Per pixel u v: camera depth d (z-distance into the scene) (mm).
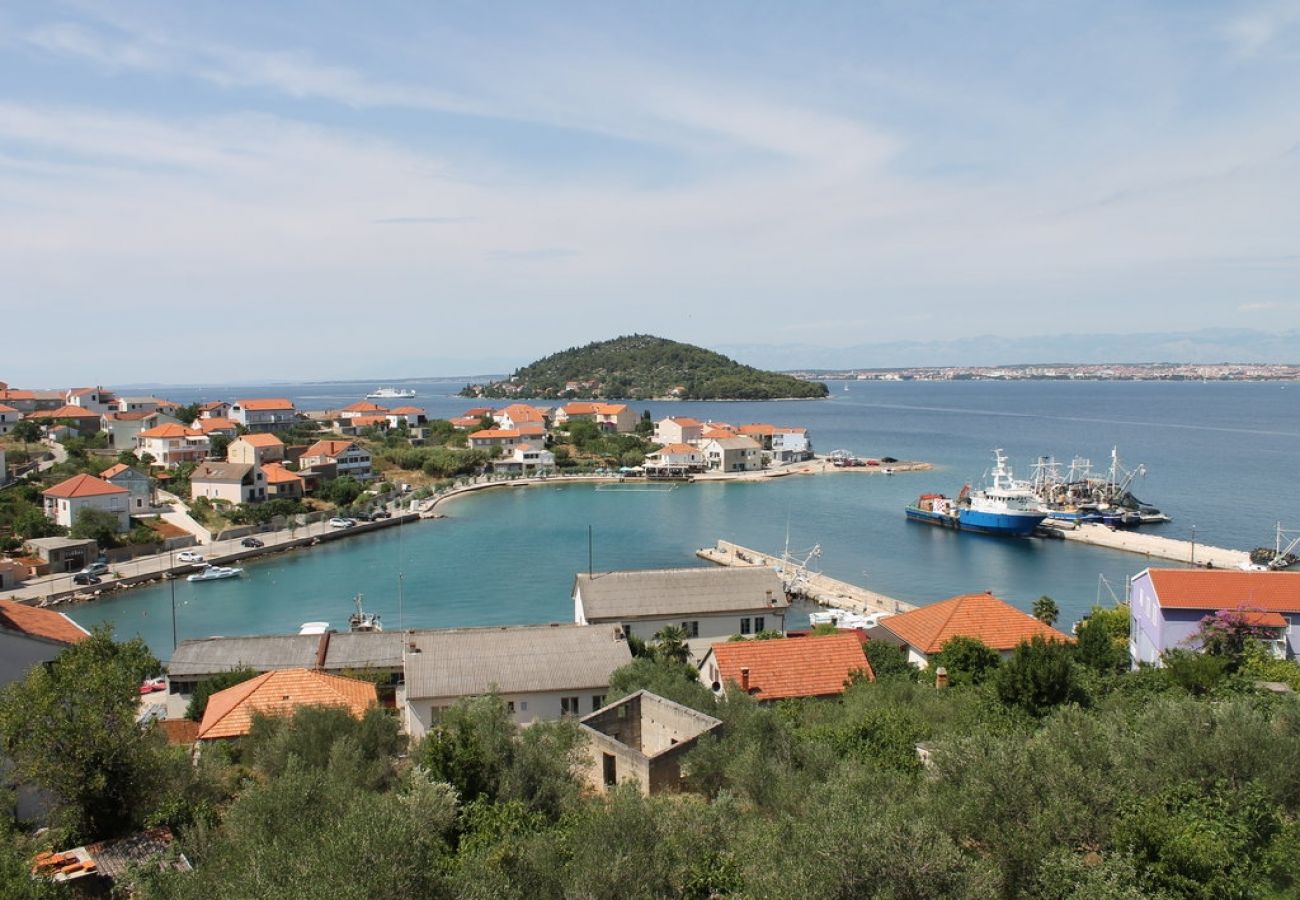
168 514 129500
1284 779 26266
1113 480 160000
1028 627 57500
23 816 33719
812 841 21094
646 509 160375
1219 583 56938
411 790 29359
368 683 52375
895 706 39906
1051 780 24844
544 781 31797
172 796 31266
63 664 34906
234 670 58406
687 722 39125
